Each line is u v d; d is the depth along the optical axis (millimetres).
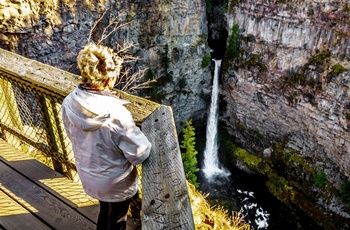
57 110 3285
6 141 4656
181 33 27109
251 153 29844
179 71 28469
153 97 27547
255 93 28484
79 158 2266
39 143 4051
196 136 32594
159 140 2541
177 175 2215
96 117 1982
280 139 27828
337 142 23250
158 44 26078
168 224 1905
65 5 19219
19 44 17953
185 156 21141
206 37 29281
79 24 20391
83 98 2006
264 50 27078
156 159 2375
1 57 3758
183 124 31688
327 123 23594
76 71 21547
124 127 2051
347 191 22625
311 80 24156
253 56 27828
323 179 24078
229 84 30328
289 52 25375
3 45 17531
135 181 2453
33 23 17953
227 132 32406
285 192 25656
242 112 30297
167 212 1983
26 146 4953
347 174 22891
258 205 25719
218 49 31484
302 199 24797
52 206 3461
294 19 24344
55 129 3623
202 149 31828
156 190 2146
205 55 29500
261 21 26469
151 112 2852
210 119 32656
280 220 24594
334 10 21969
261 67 27359
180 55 27844
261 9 26094
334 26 22328
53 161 3955
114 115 2018
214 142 32344
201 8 27781
